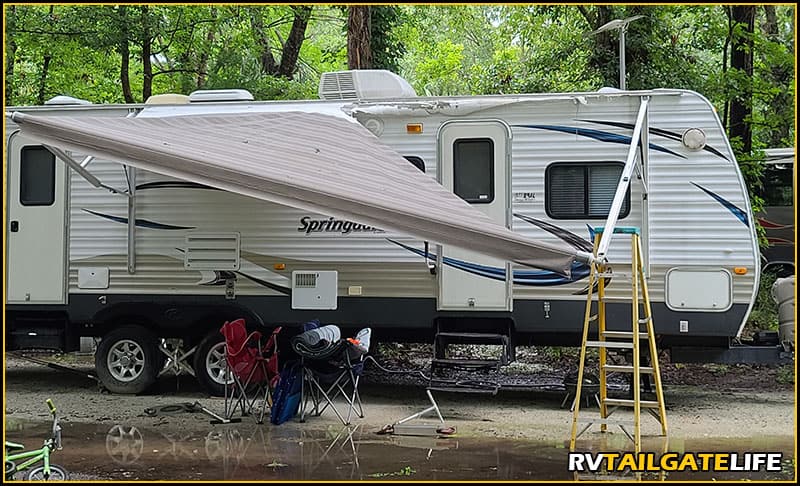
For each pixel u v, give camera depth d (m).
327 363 7.63
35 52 14.77
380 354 11.36
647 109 7.99
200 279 8.75
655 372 6.82
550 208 8.16
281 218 8.62
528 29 17.53
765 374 10.16
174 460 6.26
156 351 8.98
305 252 8.56
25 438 7.01
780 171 14.70
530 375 10.20
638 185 7.99
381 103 8.49
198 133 7.68
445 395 9.05
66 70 15.39
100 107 9.10
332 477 5.77
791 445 6.70
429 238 6.48
